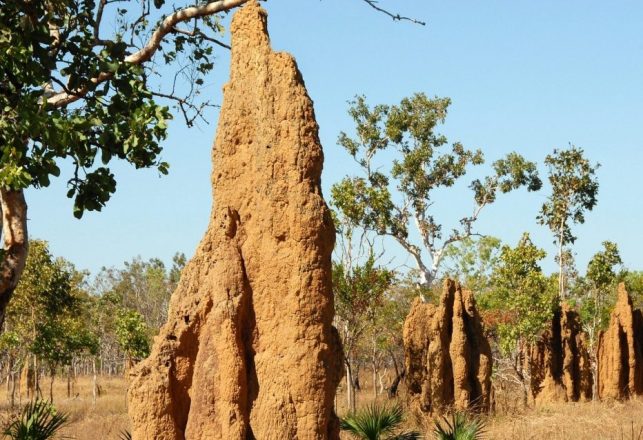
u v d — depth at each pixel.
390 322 44.31
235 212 11.39
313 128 11.44
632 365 33.84
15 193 13.84
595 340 42.72
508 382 40.84
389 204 35.62
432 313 28.02
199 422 10.78
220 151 11.64
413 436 14.71
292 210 11.09
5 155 12.07
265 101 11.47
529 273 35.41
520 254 36.38
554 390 33.56
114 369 81.62
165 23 17.19
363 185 34.66
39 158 12.67
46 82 13.95
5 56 12.93
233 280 11.02
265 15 11.98
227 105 11.73
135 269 75.69
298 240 11.02
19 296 38.50
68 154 13.07
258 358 10.93
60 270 41.22
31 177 11.92
